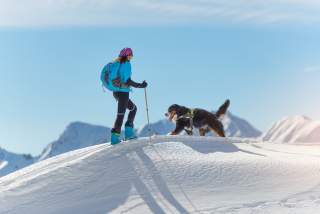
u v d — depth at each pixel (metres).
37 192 13.42
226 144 16.78
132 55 15.49
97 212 12.33
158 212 12.09
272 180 13.63
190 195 12.83
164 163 14.31
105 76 15.45
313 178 13.75
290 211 11.88
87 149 16.20
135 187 13.26
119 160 14.55
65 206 12.76
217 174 13.80
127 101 15.66
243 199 12.61
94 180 13.68
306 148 17.53
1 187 14.16
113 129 15.70
